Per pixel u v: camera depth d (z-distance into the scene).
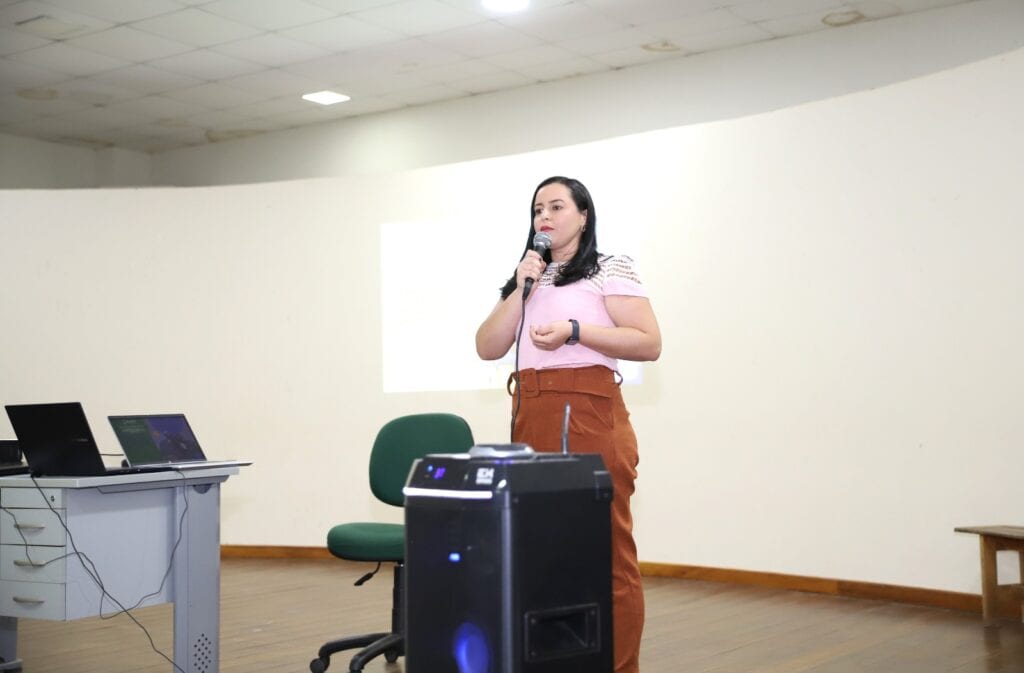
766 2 6.39
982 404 4.77
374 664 3.88
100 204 7.27
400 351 6.84
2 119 8.89
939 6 6.46
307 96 8.34
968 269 4.84
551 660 1.83
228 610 5.05
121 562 3.20
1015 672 3.60
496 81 7.98
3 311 7.13
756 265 5.69
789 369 5.54
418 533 1.94
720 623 4.55
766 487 5.60
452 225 6.75
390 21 6.67
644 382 6.11
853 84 6.81
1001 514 4.69
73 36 6.89
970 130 4.85
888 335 5.14
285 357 7.13
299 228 7.16
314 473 7.04
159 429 3.39
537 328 2.29
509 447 2.01
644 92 7.60
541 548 1.83
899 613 4.74
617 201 6.24
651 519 6.05
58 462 3.13
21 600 3.11
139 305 7.24
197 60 7.42
